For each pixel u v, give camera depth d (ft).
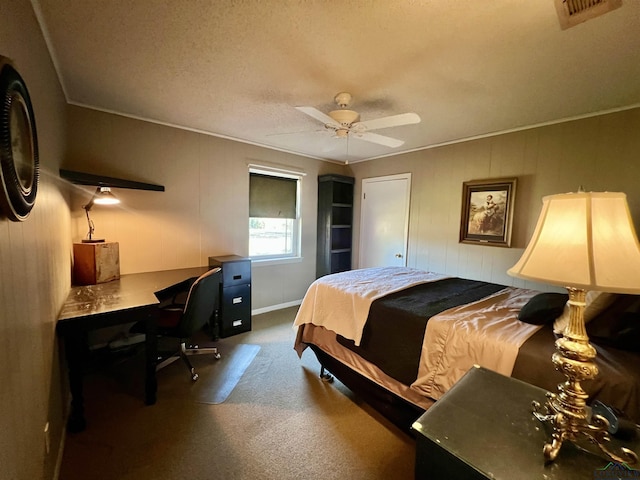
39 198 4.08
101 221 8.44
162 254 9.67
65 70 6.00
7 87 2.55
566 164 8.29
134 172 8.87
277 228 13.34
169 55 5.41
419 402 5.26
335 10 4.14
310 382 7.49
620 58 5.20
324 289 7.66
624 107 7.31
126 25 4.56
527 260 2.69
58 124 6.30
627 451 2.41
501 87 6.45
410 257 12.43
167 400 6.55
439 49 5.05
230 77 6.23
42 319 4.03
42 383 3.90
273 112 8.34
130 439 5.33
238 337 10.21
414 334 5.43
